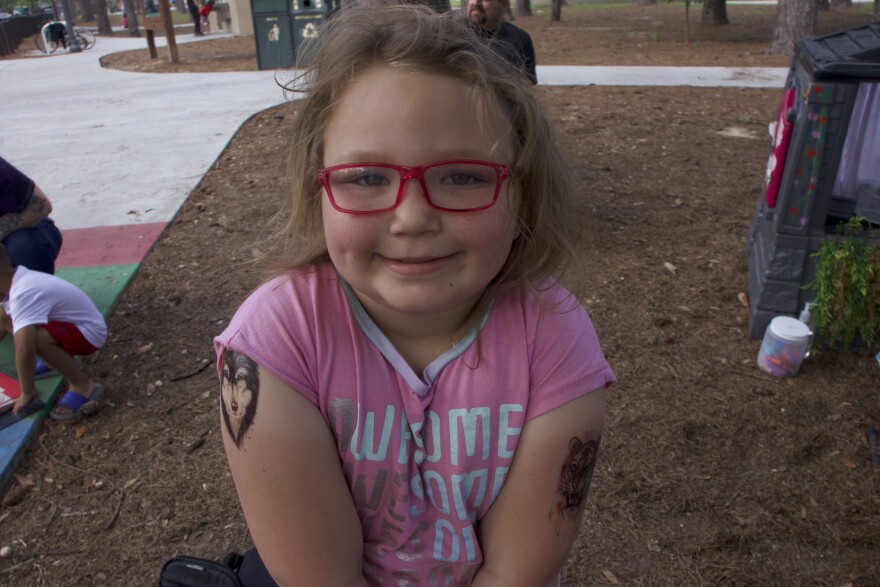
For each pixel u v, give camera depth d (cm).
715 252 441
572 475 104
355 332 100
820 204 313
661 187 560
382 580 112
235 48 1616
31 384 291
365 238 89
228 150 697
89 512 250
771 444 276
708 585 217
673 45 1492
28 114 923
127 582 222
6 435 282
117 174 636
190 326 373
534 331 103
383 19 91
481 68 88
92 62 1537
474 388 101
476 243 89
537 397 101
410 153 86
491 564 109
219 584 123
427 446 103
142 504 253
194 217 527
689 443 277
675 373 321
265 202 542
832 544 231
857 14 2359
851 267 306
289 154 104
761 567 223
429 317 100
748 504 247
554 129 103
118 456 277
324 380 98
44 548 235
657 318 364
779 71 1095
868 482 255
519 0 2444
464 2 407
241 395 97
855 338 327
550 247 104
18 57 1848
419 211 86
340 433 100
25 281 283
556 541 107
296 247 107
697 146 671
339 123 90
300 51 109
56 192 595
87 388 302
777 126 354
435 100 86
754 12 2520
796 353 311
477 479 103
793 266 325
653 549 230
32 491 259
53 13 3931
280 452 96
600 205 516
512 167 94
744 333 352
